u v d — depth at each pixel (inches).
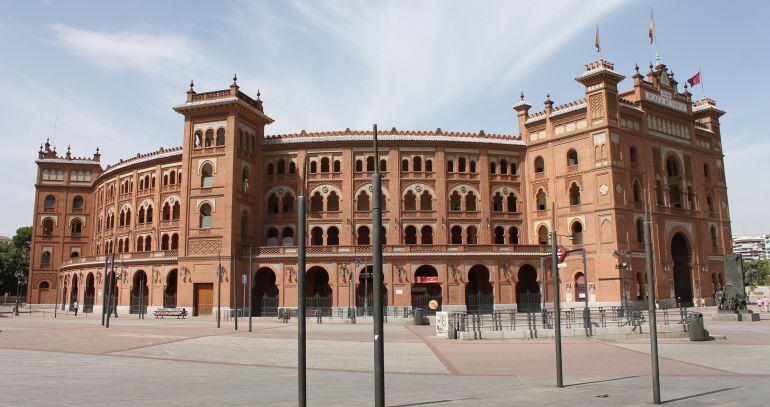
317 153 2785.4
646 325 1285.7
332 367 828.0
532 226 2817.4
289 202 2765.7
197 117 2650.1
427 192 2758.4
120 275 2746.1
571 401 527.2
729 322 1753.2
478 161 2829.7
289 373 754.8
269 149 2812.5
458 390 600.1
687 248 2871.6
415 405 511.2
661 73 2928.2
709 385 625.6
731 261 1924.2
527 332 1272.1
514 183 2854.3
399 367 823.1
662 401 525.7
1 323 1903.3
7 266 4478.3
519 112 2947.8
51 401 523.8
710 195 3083.2
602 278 2487.7
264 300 2508.6
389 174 2743.6
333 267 2506.2
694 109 3287.4
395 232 2691.9
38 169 3661.4
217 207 2539.4
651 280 545.3
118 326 1758.1
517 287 2736.2
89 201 3683.6
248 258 2529.5
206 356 973.2
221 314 2434.8
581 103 2687.0
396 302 2490.2
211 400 532.7
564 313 1648.6
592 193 2568.9
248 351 1047.0
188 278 2511.1
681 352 991.0
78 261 3100.4
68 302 3171.8
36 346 1122.7
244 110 2657.5
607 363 849.5
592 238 2546.8
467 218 2763.3
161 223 2807.6
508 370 780.6
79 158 3747.5
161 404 509.4
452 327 1307.8
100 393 573.0
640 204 2620.6
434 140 2768.2
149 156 2960.1
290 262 2507.4
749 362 849.5
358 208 2775.6
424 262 2529.5
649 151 2723.9
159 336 1362.0
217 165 2573.8
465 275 2532.0
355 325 1852.9
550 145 2773.1
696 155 3016.7
